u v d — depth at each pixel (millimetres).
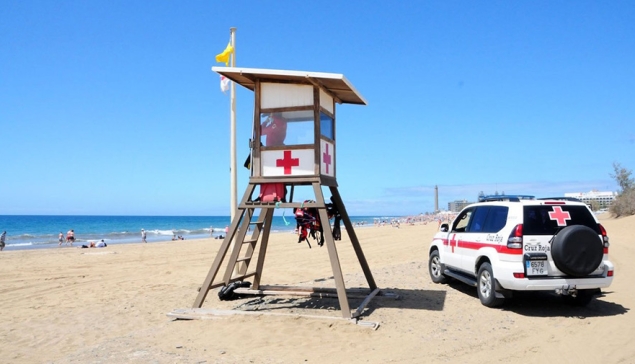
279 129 8070
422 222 69250
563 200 8289
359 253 9281
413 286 10750
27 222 95875
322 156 8047
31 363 6098
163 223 96375
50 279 13523
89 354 6098
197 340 6621
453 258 10000
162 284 12281
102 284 12523
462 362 5629
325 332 6805
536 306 8516
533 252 7703
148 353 6062
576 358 5762
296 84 8016
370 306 8492
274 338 6574
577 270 7520
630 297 9297
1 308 9617
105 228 70812
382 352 6004
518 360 5703
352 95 8789
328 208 8766
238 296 9680
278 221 92312
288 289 9508
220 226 82125
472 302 8867
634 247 17969
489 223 8789
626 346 6203
